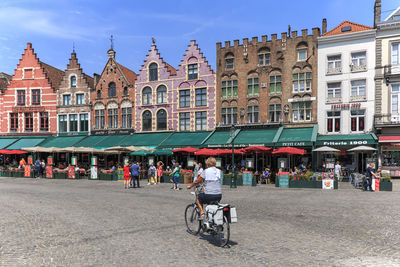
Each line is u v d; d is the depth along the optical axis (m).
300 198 14.76
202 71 32.62
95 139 35.06
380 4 26.66
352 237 7.52
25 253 6.26
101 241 7.13
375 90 26.17
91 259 5.90
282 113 29.23
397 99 25.59
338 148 26.42
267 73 30.00
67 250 6.46
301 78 28.86
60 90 38.25
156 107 34.28
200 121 32.56
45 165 31.47
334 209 11.50
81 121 37.50
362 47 26.75
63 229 8.28
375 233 7.90
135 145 31.67
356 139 24.89
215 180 7.29
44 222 9.16
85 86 37.44
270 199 14.47
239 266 5.54
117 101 36.00
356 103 26.73
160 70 34.44
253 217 10.03
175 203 13.13
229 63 31.73
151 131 34.22
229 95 31.48
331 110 27.59
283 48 29.52
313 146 25.48
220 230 7.04
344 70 27.30
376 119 25.91
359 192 17.31
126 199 14.42
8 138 38.78
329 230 8.23
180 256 6.10
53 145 35.56
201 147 28.72
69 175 27.91
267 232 8.03
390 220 9.45
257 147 23.08
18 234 7.75
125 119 35.81
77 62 37.84
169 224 8.95
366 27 27.16
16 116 39.47
